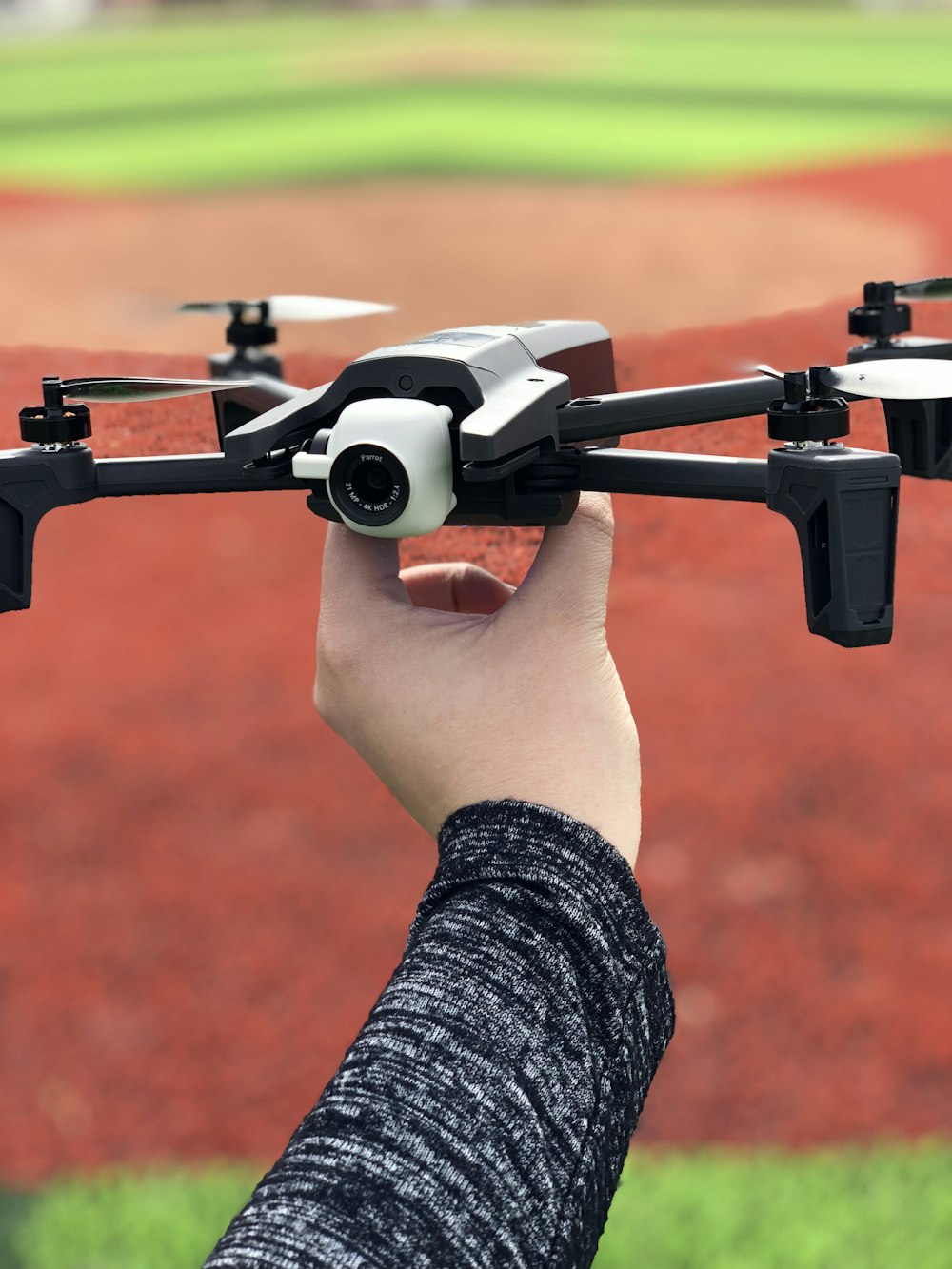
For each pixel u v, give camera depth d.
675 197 14.51
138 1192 3.40
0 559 0.90
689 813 4.85
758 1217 3.19
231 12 64.81
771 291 9.72
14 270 11.31
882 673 5.72
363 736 0.78
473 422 0.75
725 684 5.65
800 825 4.77
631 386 1.24
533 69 31.17
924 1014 3.89
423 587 0.97
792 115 22.27
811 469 0.77
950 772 5.02
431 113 23.44
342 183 16.48
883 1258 3.04
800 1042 3.83
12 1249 3.21
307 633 6.55
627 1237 3.11
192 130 22.50
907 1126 3.52
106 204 15.30
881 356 1.10
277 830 4.91
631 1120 0.65
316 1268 0.54
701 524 1.29
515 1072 0.61
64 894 4.60
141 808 5.07
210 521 8.12
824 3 61.72
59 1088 3.81
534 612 0.77
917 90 25.73
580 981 0.66
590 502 0.81
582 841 0.70
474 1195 0.57
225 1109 3.72
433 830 0.77
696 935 4.27
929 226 12.19
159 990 4.16
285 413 0.83
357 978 4.18
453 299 10.02
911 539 1.25
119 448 1.17
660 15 57.56
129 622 6.80
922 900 4.36
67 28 59.72
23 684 6.14
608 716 0.75
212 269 11.52
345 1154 0.58
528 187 15.66
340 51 38.50
